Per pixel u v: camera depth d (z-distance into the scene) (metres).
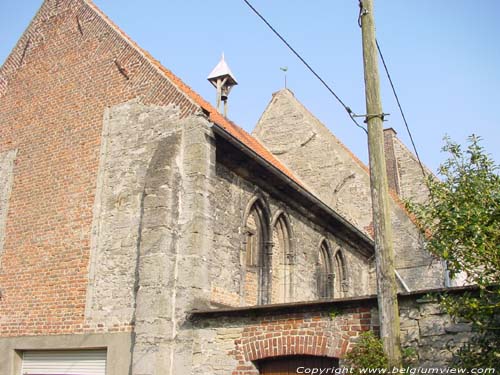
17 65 14.69
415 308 7.77
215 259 10.85
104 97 12.55
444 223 6.85
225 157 11.62
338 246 17.56
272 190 13.50
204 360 9.37
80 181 12.05
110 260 10.85
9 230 12.69
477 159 7.11
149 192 10.31
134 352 9.53
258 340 9.06
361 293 18.84
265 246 13.16
